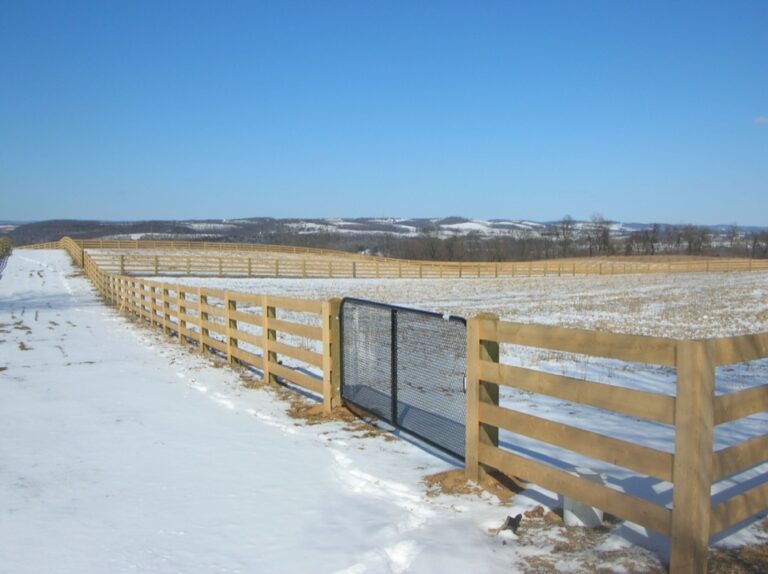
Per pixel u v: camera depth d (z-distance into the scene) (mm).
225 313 11336
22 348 13938
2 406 8188
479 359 5004
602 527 4176
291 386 9312
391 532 4215
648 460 3646
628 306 24109
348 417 7379
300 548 4008
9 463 5828
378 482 5203
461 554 3828
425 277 54094
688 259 103062
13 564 3838
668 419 3523
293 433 6812
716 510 3547
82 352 13289
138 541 4148
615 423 6809
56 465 5766
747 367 10359
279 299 8922
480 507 4598
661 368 10352
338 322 7621
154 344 14414
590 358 11578
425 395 6051
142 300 19188
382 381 6793
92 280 37438
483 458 4977
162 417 7562
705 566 3410
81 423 7293
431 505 4664
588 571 3592
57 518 4543
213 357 12195
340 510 4621
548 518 4344
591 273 63969
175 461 5848
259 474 5457
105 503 4824
